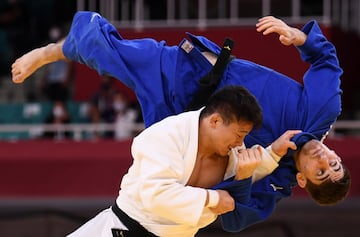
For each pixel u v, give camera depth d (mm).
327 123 14539
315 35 14609
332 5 40219
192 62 14969
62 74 41406
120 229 13680
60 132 36656
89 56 15438
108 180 31812
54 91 40719
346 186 13883
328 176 13672
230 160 13625
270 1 38125
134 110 35781
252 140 14727
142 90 15016
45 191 32250
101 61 15320
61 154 32281
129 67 15172
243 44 36281
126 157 31703
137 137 13203
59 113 37312
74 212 31750
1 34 46438
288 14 37875
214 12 38719
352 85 40125
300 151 13891
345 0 41562
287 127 14711
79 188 32000
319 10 39750
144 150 12969
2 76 45062
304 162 13820
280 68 35688
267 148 13953
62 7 46094
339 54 37688
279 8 37938
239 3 38625
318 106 14469
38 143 32562
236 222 14078
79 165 32062
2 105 39375
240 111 12828
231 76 14828
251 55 36094
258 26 14453
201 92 14570
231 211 13836
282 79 14961
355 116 38156
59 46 15992
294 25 36562
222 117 12922
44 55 16078
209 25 37625
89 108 36844
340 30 38344
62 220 31859
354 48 40562
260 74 14922
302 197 30875
